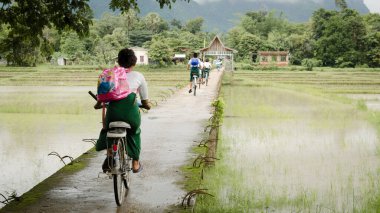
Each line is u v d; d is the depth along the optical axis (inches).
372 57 4712.1
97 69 3545.8
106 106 254.8
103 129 253.4
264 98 1561.3
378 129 843.4
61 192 281.6
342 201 388.8
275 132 795.4
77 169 335.9
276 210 358.6
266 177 471.2
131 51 259.8
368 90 2053.4
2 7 384.8
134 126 254.1
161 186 298.0
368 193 406.6
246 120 973.2
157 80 2546.8
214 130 525.0
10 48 419.5
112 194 279.1
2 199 401.4
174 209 254.1
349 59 4835.1
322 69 4111.7
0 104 1275.8
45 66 3848.4
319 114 1099.3
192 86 1048.8
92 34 4965.6
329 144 681.6
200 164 351.9
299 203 378.3
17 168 526.6
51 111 1114.1
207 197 357.1
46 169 522.6
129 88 249.3
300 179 464.4
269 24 7278.5
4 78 2736.2
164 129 538.6
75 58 4463.6
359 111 1171.9
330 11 5969.5
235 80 2691.9
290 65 4980.3
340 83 2493.8
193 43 5408.5
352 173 495.5
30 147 656.4
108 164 243.1
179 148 422.0
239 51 5359.3
